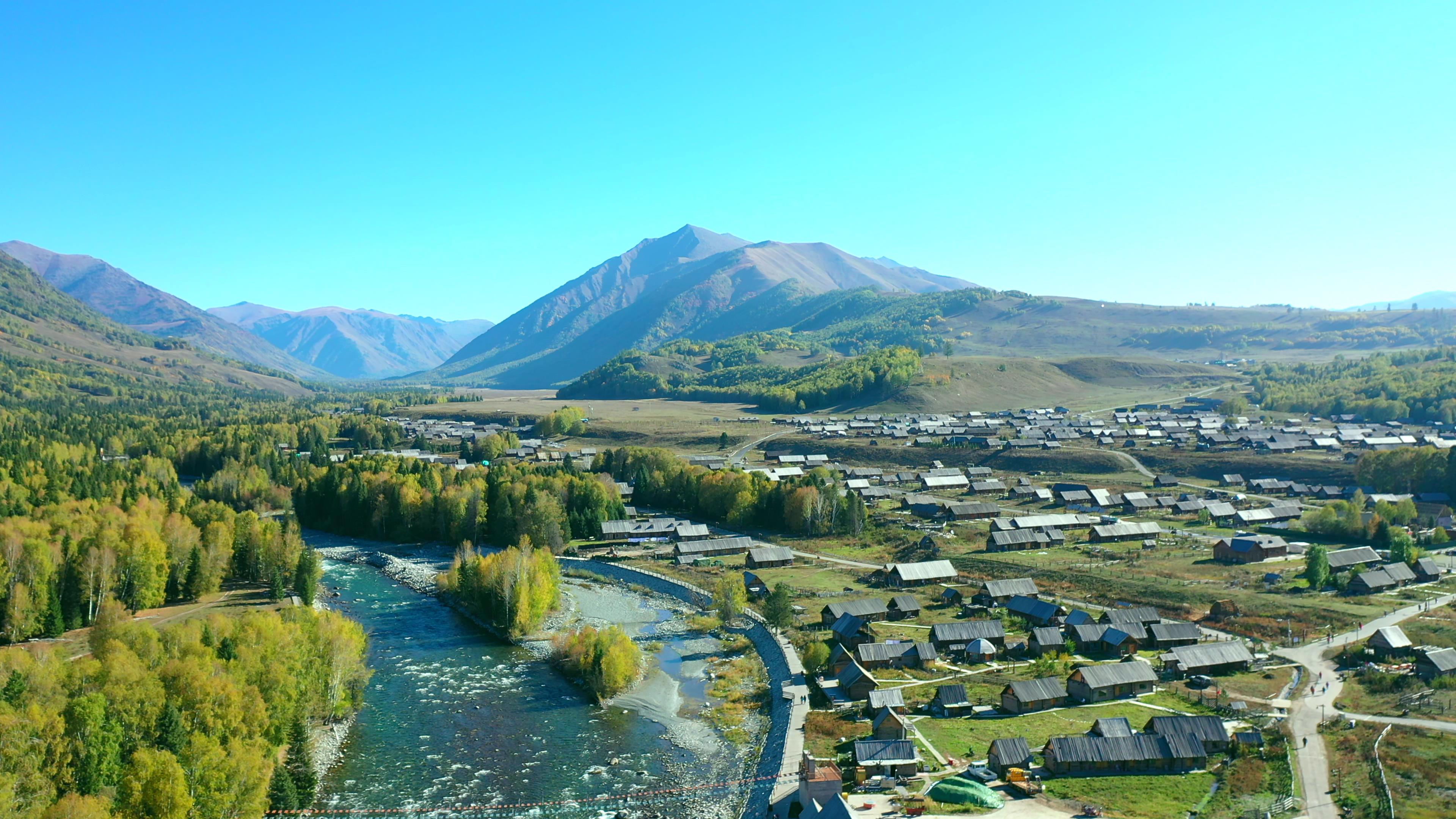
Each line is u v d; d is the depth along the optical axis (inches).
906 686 4493.1
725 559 7628.0
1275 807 3093.0
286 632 3986.2
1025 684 4178.2
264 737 3472.0
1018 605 5639.8
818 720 4077.3
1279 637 5036.9
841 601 5802.2
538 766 3848.4
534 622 5743.1
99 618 4894.2
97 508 7229.3
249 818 3070.9
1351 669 4510.3
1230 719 3914.9
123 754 3011.8
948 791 3250.5
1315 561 6023.6
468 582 6151.6
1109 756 3481.8
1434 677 4232.3
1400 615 5319.9
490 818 3410.4
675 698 4648.1
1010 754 3518.7
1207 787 3334.2
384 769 3816.4
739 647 5438.0
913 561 7396.7
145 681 3206.2
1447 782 3161.9
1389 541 7204.7
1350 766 3383.4
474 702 4574.3
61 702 3125.0
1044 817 3105.3
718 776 3747.5
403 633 5743.1
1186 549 7490.2
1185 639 4960.6
